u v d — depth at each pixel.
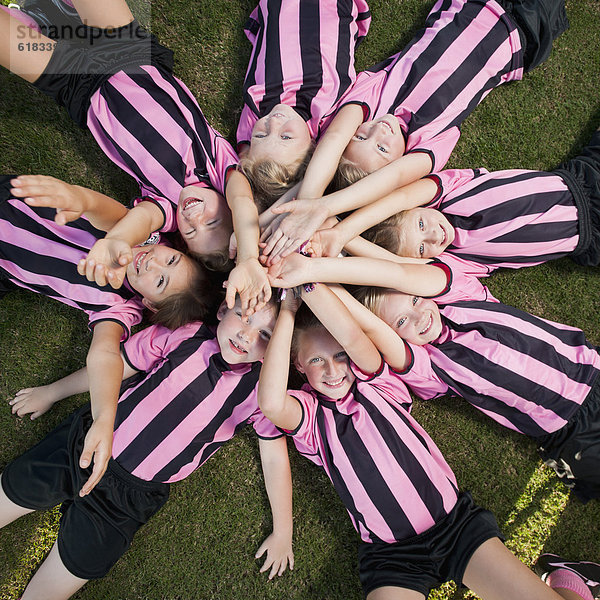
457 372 1.98
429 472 1.92
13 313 2.14
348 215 1.92
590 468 2.01
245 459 2.18
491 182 2.05
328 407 1.99
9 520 1.97
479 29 2.03
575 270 2.21
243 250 1.70
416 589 1.84
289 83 2.00
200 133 2.02
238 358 1.93
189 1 2.20
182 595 2.12
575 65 2.23
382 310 1.93
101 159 2.18
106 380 1.79
